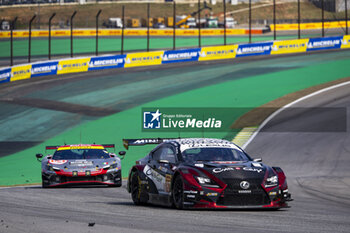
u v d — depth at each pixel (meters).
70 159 61.78
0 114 142.88
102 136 116.94
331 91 150.12
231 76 182.12
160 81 180.12
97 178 59.78
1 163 96.56
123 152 63.84
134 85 175.12
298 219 28.81
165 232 24.27
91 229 25.31
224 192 31.91
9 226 26.47
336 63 193.88
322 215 31.08
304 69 186.62
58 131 124.31
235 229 25.03
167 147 38.41
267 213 31.59
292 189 54.09
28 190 55.88
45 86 177.38
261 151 93.69
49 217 30.16
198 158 35.75
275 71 186.38
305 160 84.56
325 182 61.91
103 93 165.38
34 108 148.00
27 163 96.00
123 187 61.25
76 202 40.12
